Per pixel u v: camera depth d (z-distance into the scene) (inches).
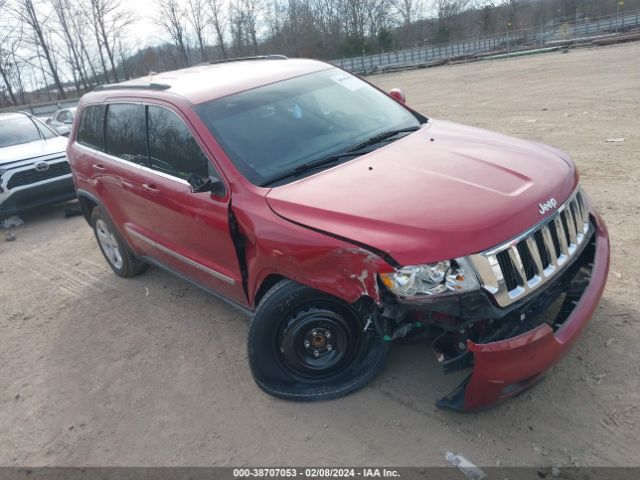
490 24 2330.2
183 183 160.2
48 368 179.6
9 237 338.0
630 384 126.5
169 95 170.2
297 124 159.9
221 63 215.8
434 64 1440.7
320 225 121.8
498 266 109.0
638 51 823.7
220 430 136.2
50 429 149.0
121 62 1814.7
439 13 2364.7
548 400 126.0
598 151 304.0
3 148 383.9
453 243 108.3
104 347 185.6
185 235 167.2
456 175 128.5
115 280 240.4
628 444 112.2
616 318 148.6
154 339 184.4
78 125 232.1
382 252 111.4
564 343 111.7
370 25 2294.5
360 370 137.0
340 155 149.3
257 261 135.1
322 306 130.5
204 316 193.6
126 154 191.6
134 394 157.1
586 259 135.9
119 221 210.1
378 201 122.2
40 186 353.4
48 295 239.3
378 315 121.1
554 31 1583.4
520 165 132.3
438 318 115.3
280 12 2262.6
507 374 107.3
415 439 122.0
